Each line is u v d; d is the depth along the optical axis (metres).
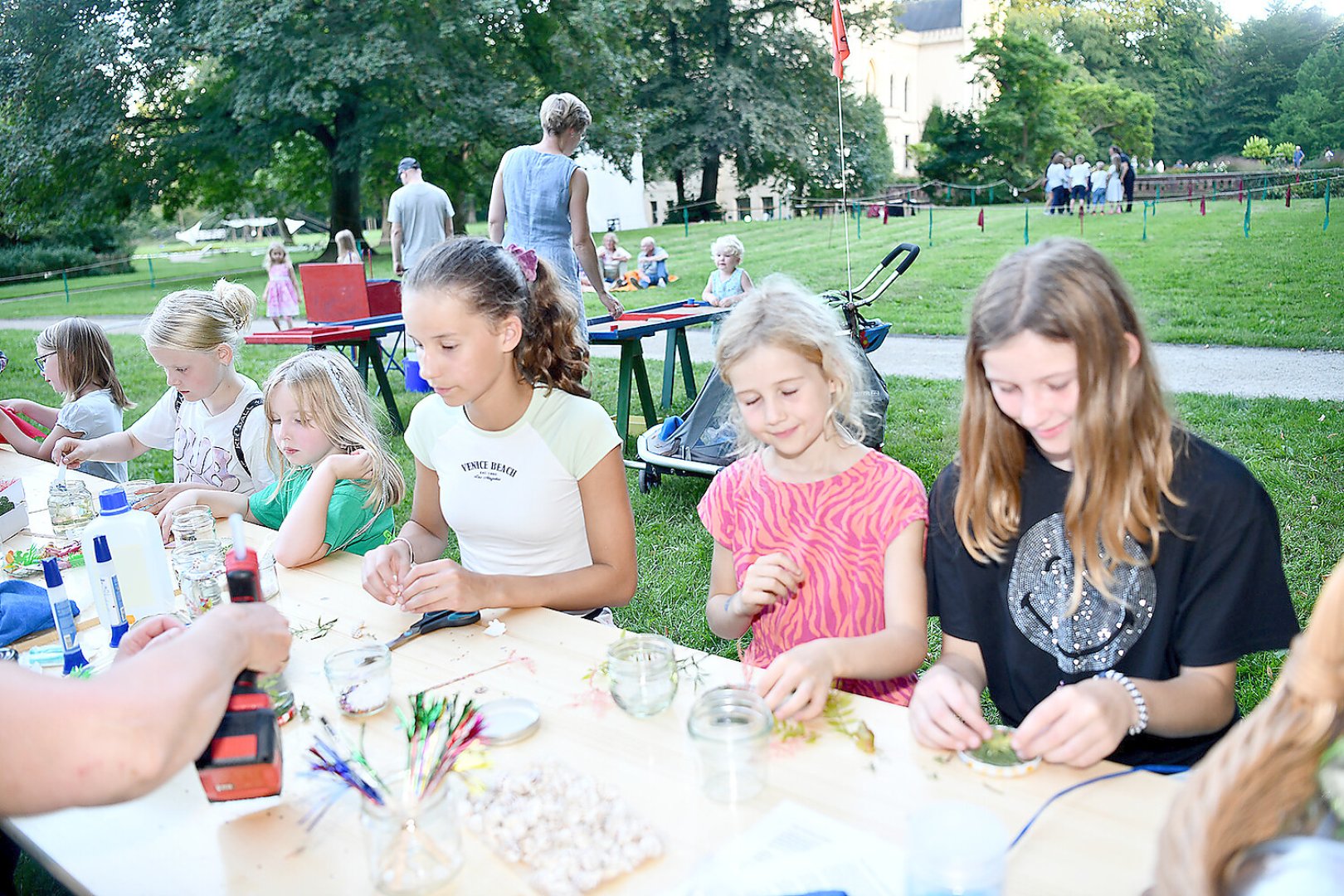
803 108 31.70
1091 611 1.52
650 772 1.28
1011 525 1.57
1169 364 7.51
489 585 1.81
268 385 2.55
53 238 30.91
